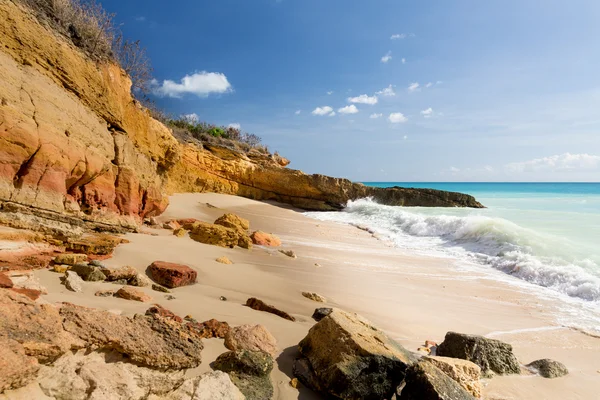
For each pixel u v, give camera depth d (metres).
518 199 40.47
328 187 31.59
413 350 5.32
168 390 3.25
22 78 6.31
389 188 33.88
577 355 5.94
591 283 9.05
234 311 5.42
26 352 2.56
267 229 16.56
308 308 6.46
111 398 2.73
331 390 3.69
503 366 5.07
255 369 3.71
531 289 9.52
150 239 8.80
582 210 25.81
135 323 3.48
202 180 25.94
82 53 8.43
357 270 10.33
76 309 3.25
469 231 15.66
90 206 8.10
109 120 9.39
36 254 5.50
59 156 6.79
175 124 29.78
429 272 10.91
